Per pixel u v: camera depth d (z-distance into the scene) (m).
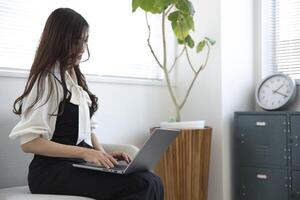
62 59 1.72
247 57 3.07
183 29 2.53
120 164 1.68
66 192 1.59
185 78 3.06
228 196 2.85
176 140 2.46
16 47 2.21
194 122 2.57
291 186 2.58
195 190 2.56
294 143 2.57
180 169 2.49
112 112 2.64
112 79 2.63
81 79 1.94
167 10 2.67
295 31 3.05
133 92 2.79
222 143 2.82
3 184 2.03
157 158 1.65
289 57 3.08
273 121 2.67
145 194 1.47
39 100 1.61
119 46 2.77
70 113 1.70
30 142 1.57
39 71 1.67
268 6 3.15
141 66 2.92
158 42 3.06
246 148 2.80
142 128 2.85
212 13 2.90
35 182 1.64
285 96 2.79
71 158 1.67
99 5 2.63
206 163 2.64
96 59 2.62
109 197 1.52
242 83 3.02
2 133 2.03
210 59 2.90
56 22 1.73
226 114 2.86
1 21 2.15
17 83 2.11
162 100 3.01
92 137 2.01
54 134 1.67
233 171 2.90
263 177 2.71
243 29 3.04
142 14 2.93
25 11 2.25
